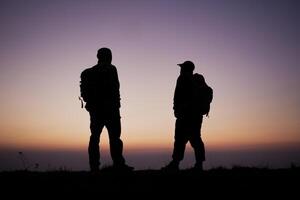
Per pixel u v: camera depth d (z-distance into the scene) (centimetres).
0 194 664
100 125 784
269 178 732
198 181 721
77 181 717
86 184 704
